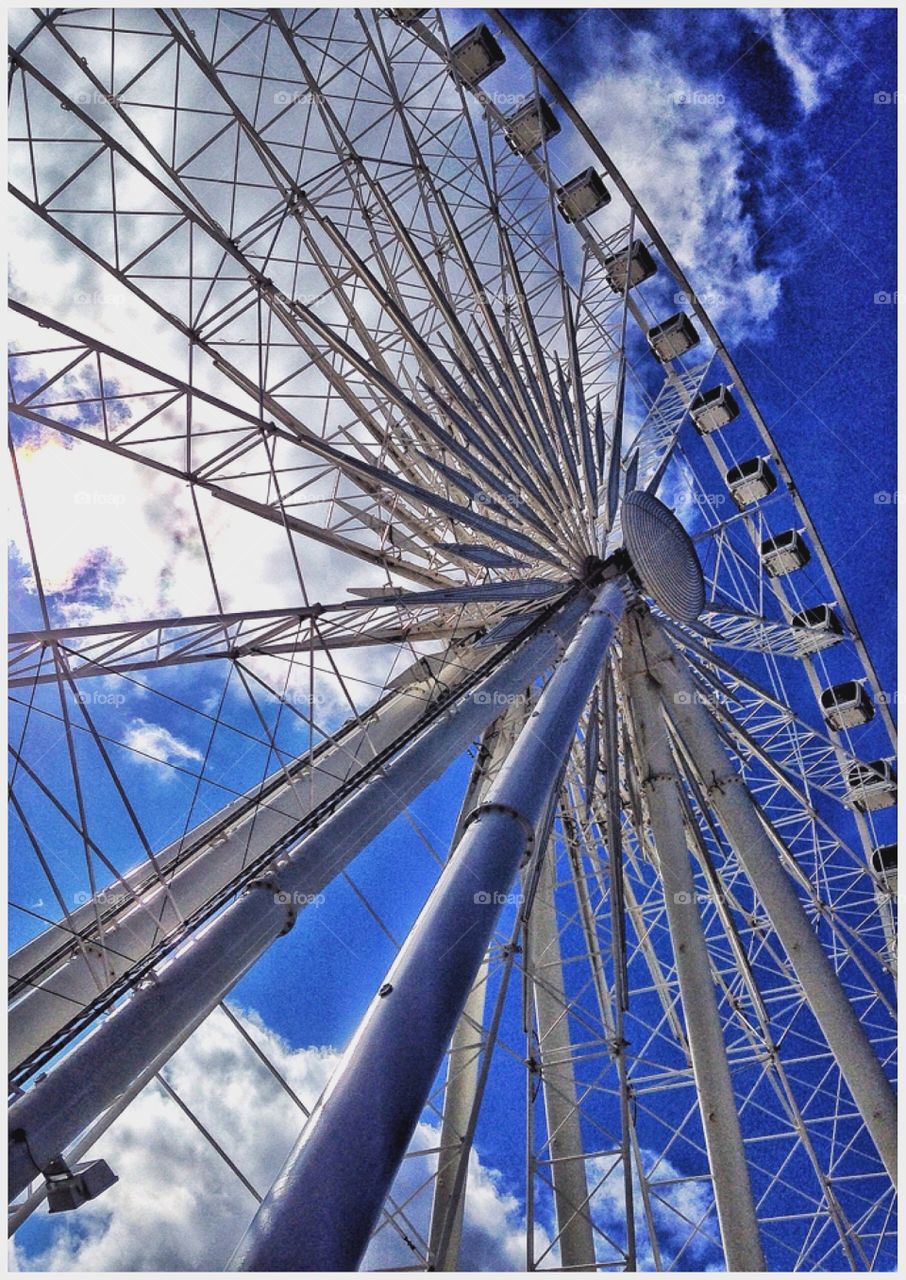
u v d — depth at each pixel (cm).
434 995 871
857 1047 1730
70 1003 1470
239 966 1255
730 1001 2230
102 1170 1014
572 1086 1973
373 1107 757
